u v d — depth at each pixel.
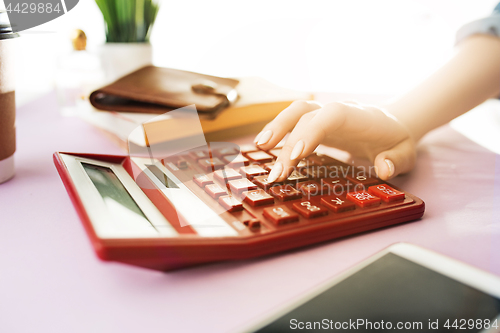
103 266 0.27
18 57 0.96
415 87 0.58
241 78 0.68
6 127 0.40
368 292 0.20
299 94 0.61
